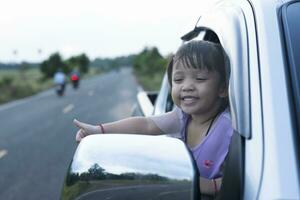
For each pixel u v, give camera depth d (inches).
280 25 69.5
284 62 65.5
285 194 55.1
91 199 64.8
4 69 4972.9
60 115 703.7
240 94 65.4
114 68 7440.9
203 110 74.5
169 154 61.4
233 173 63.7
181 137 80.2
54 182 284.2
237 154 63.9
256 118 62.7
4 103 1125.1
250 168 61.1
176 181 59.6
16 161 346.0
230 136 71.4
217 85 73.6
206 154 72.6
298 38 68.0
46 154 371.6
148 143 63.8
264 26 68.7
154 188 60.7
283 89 63.1
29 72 4571.9
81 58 5123.0
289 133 59.7
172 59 83.0
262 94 63.4
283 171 56.9
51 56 3073.3
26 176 299.4
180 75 75.0
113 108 765.3
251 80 65.6
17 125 600.1
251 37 68.9
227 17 76.8
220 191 66.4
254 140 62.0
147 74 2425.0
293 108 61.8
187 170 59.6
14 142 441.1
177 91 75.3
